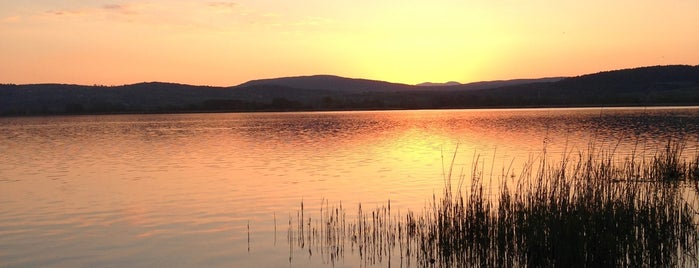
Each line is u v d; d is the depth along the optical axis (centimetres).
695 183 2414
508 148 4712
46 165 4084
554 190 1584
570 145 4788
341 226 2020
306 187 2872
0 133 8338
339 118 12512
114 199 2630
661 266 1505
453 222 1717
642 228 1552
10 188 3000
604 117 9450
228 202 2516
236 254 1739
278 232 1966
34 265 1670
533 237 1516
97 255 1755
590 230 1466
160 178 3303
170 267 1638
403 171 3416
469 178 3045
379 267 1598
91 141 6431
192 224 2111
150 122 11769
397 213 2198
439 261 1641
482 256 1630
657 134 5659
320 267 1608
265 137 6600
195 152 4919
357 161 4003
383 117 12762
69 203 2547
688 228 1697
